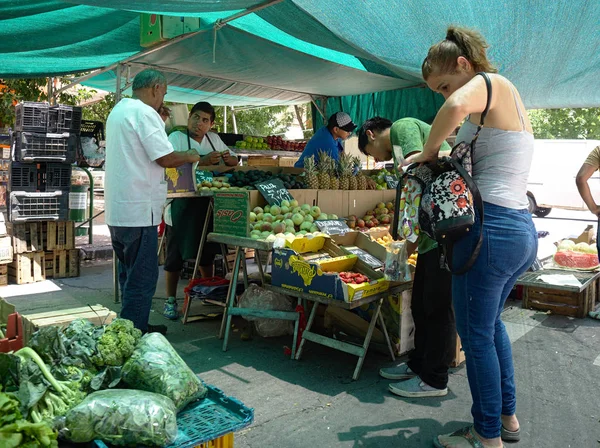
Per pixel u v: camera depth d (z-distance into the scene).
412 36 4.23
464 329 2.49
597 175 15.39
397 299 3.94
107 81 7.96
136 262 3.79
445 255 2.45
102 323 2.90
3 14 5.10
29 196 6.40
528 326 4.98
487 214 2.35
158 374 2.15
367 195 5.36
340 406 3.17
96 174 12.48
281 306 4.29
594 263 5.84
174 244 4.89
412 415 3.06
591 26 3.82
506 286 2.59
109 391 2.02
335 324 4.33
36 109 6.33
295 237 3.99
